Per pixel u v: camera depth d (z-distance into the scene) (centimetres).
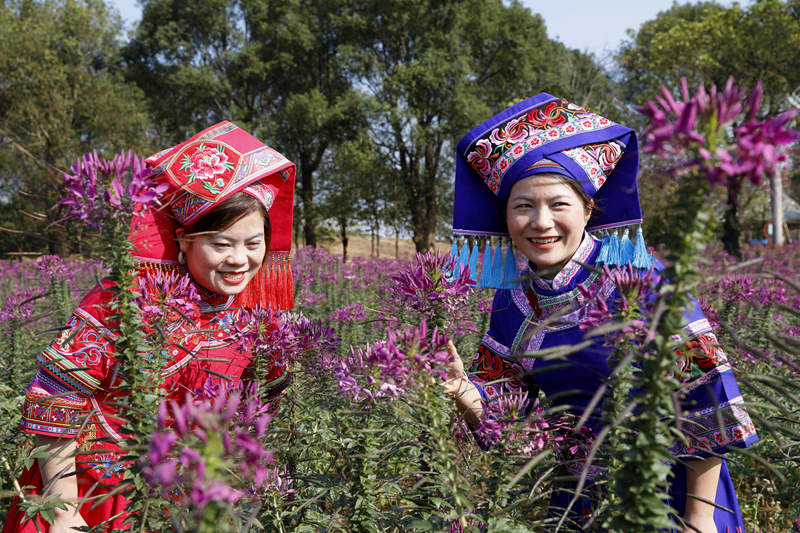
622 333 131
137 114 3011
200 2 3359
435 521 160
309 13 3406
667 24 2919
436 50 2883
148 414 139
